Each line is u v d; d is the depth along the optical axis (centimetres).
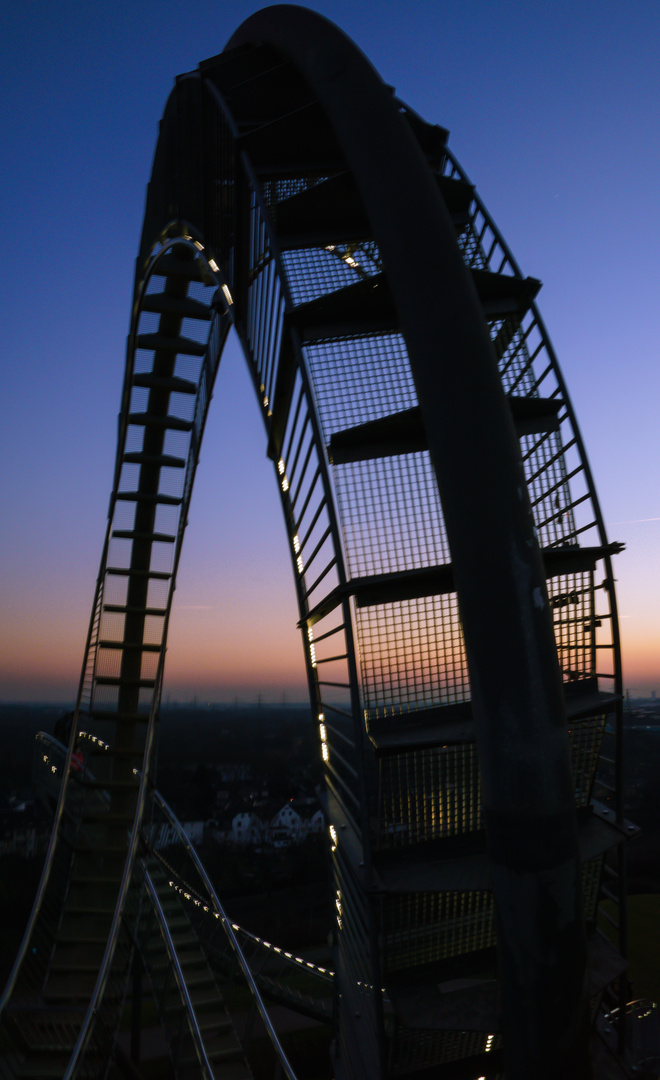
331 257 693
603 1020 624
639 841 3491
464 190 714
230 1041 1329
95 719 1730
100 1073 1143
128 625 1758
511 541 412
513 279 631
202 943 1739
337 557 534
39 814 8231
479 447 420
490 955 570
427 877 487
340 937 668
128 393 1642
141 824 1483
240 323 835
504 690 402
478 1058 583
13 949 4397
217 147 882
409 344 458
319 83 561
